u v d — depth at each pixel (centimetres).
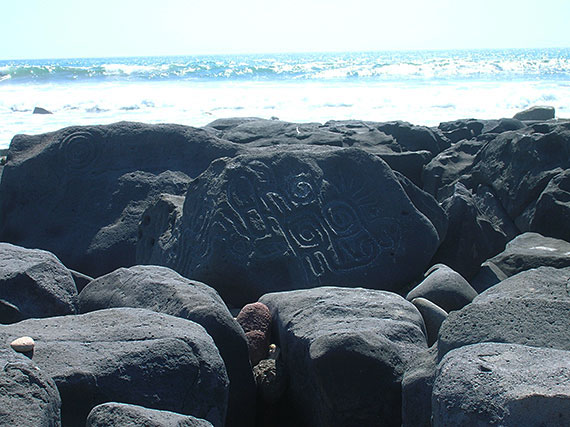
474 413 182
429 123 1315
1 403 188
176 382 240
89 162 578
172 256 441
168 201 482
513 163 591
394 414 263
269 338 333
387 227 435
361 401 263
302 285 404
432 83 2438
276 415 307
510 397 179
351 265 419
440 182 657
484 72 3191
